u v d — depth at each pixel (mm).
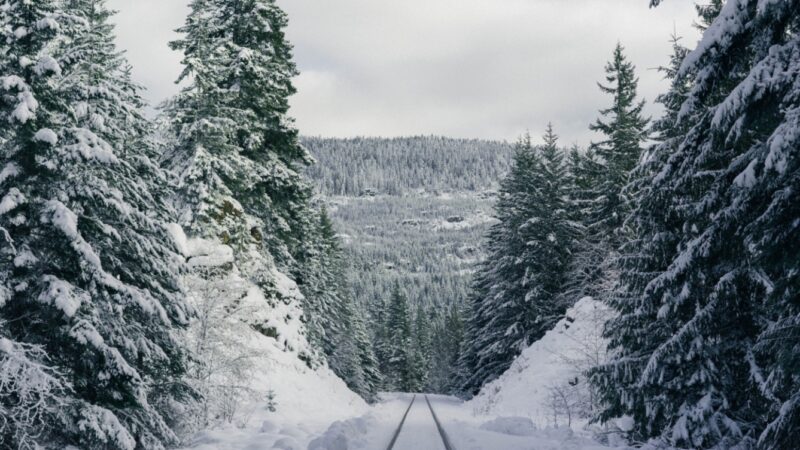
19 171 9336
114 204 10344
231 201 23250
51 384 9016
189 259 19422
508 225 38062
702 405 10273
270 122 25953
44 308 9328
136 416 10875
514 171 40719
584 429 16000
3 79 9016
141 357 11102
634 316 12297
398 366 98812
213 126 21891
